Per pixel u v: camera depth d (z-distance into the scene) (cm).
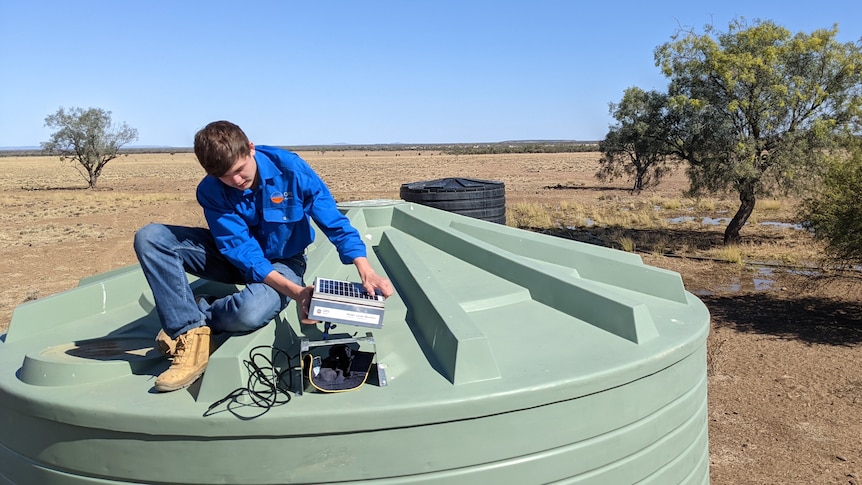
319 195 228
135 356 241
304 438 196
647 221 1947
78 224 2169
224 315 227
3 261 1466
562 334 257
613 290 332
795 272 1191
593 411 221
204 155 202
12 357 257
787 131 1373
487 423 205
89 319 306
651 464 244
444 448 203
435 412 198
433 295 257
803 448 493
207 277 244
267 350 224
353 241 225
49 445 213
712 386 633
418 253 350
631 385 230
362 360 220
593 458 224
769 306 950
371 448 199
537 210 2222
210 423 195
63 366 221
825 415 553
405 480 201
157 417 196
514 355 237
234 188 221
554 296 286
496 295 288
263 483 199
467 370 211
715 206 2403
